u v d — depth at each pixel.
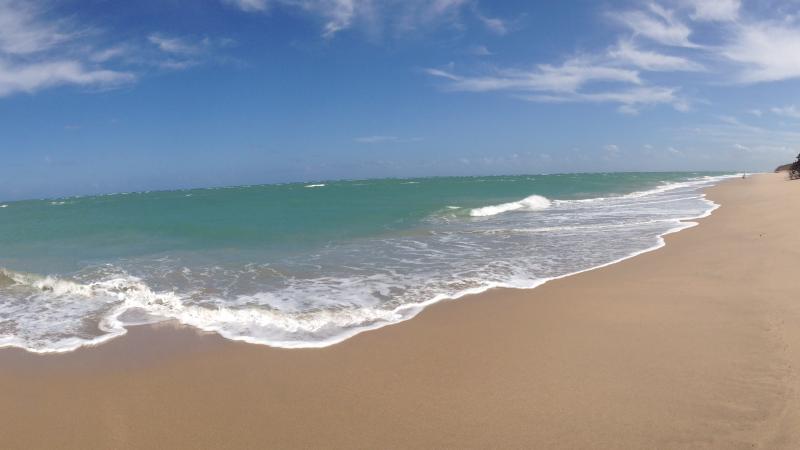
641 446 3.95
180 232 18.59
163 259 13.30
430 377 5.45
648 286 8.83
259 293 9.46
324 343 6.66
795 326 6.17
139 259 13.44
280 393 5.23
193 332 7.38
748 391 4.70
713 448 3.87
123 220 24.03
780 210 18.31
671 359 5.54
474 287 9.42
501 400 4.83
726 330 6.31
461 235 16.59
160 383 5.64
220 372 5.85
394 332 6.98
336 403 4.95
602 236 15.30
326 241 15.92
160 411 4.99
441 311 7.92
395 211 25.42
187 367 6.05
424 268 11.32
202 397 5.24
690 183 59.06
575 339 6.35
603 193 40.22
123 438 4.52
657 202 28.61
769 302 7.27
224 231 18.42
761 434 4.00
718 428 4.12
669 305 7.57
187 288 10.00
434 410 4.71
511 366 5.62
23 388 5.66
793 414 4.23
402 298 8.79
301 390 5.28
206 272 11.43
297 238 16.64
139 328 7.66
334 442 4.25
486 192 44.12
